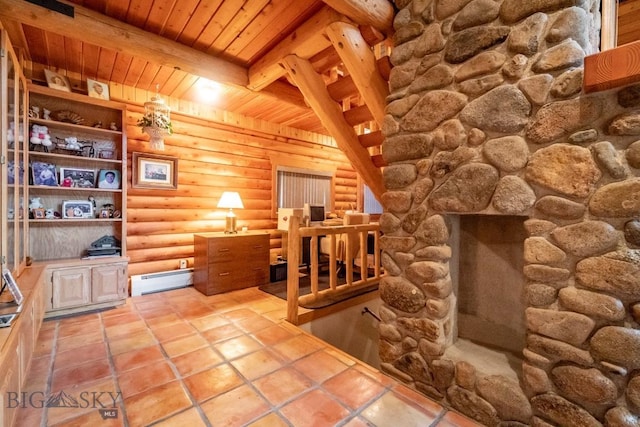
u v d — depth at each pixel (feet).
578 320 4.27
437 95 5.77
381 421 5.14
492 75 5.04
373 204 22.74
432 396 5.92
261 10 7.34
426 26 6.04
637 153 3.83
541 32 4.56
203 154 13.78
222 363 6.81
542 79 4.54
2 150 6.20
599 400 4.09
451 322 6.14
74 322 8.91
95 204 10.91
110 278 10.02
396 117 6.57
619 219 3.97
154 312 9.91
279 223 15.43
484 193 5.14
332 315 10.34
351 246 11.37
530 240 4.72
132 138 11.84
